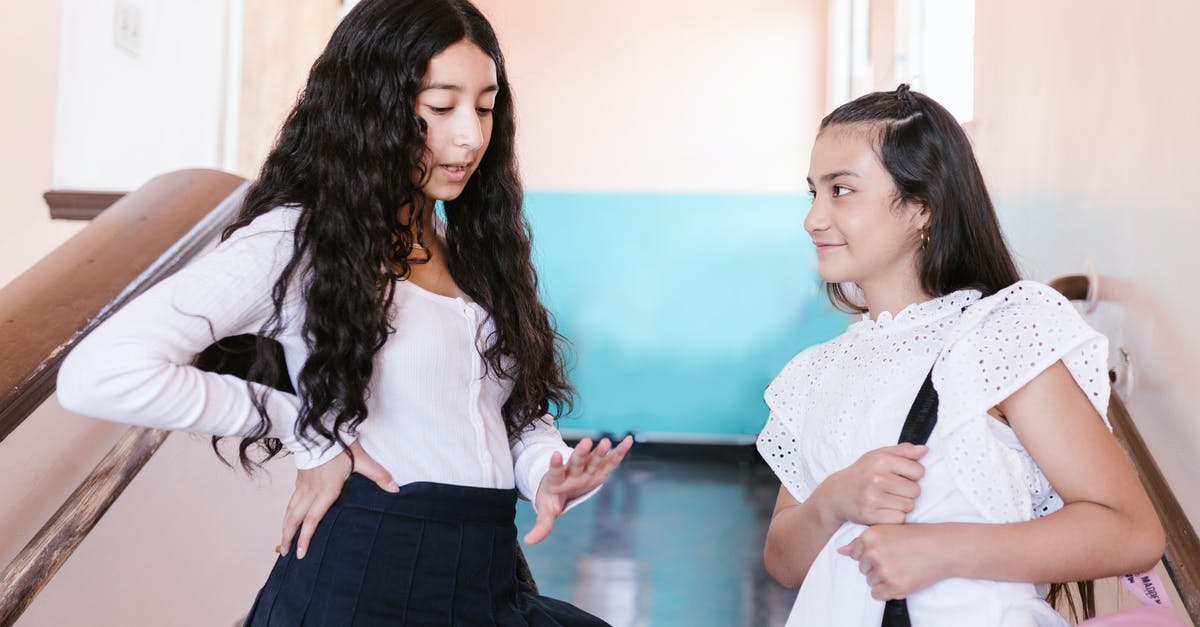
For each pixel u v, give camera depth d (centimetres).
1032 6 264
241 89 430
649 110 713
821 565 131
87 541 167
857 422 135
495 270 143
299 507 121
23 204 308
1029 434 124
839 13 670
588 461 124
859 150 135
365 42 124
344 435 120
